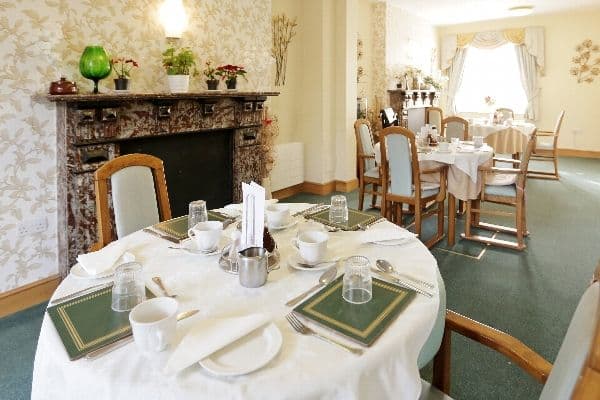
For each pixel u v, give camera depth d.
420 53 7.74
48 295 2.56
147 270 1.26
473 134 6.22
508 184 3.50
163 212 2.02
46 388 0.86
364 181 4.21
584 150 7.80
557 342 2.12
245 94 3.48
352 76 5.20
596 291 0.80
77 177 2.49
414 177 3.29
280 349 0.85
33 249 2.48
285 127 5.07
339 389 0.78
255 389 0.75
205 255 1.36
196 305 1.05
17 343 2.12
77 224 2.53
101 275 1.23
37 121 2.41
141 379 0.78
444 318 1.18
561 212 4.41
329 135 5.23
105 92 2.63
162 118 2.93
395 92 6.34
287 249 1.42
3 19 2.20
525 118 8.27
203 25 3.42
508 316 2.38
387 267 1.25
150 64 3.04
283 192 5.10
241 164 3.73
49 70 2.42
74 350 0.86
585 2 6.59
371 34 6.29
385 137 3.38
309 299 1.05
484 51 8.60
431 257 1.35
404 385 0.88
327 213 1.80
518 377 1.85
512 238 3.64
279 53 4.80
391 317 0.97
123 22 2.84
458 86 8.76
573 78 7.71
